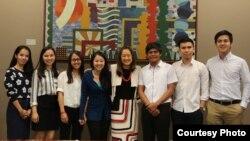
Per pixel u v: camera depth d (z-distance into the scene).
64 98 3.41
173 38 3.86
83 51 3.88
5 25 3.95
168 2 3.86
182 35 3.86
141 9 3.87
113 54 3.87
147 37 3.87
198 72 3.31
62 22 3.87
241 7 3.93
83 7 3.87
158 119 3.23
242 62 3.26
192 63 3.34
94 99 3.30
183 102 3.29
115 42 3.88
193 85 3.29
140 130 3.78
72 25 3.88
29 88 3.35
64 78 3.43
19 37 3.96
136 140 3.34
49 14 3.87
